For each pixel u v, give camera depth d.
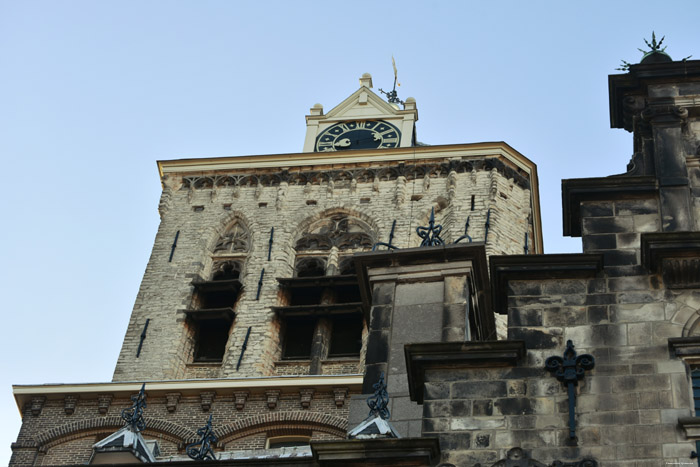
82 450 40.53
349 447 17.72
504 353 18.66
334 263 48.72
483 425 18.02
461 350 18.78
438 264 22.69
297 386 41.16
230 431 40.38
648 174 21.39
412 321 21.89
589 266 19.61
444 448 17.81
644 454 17.28
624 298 19.27
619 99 23.05
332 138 56.41
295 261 49.38
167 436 40.53
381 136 56.22
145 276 48.38
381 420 18.44
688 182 20.91
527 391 18.31
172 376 44.25
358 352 44.41
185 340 45.62
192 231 50.72
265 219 50.88
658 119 21.97
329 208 51.00
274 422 40.47
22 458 40.31
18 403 41.72
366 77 60.06
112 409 41.38
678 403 17.78
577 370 18.33
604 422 17.73
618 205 20.73
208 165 53.53
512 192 50.62
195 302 47.34
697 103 22.19
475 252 22.67
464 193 50.16
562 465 17.34
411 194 50.97
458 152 51.88
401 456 17.56
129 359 44.72
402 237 49.22
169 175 53.47
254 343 44.91
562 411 18.00
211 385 41.47
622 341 18.69
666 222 20.36
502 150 51.66
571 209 20.95
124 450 21.03
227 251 50.00
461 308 21.92
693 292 19.20
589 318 19.08
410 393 19.22
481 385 18.50
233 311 46.22
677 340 18.39
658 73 22.67
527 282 19.72
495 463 17.55
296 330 45.78
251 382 41.34
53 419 41.19
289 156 53.12
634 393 17.98
